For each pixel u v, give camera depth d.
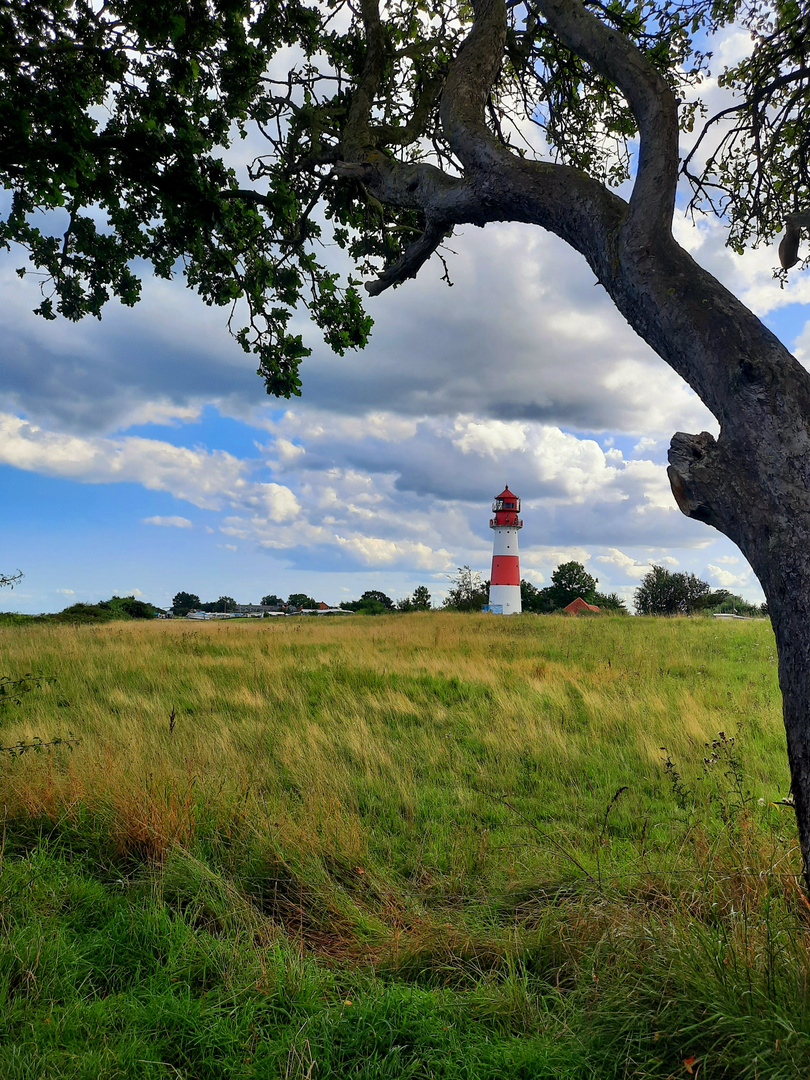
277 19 6.50
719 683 10.56
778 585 2.12
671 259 2.55
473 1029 2.54
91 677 10.65
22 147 5.27
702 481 2.31
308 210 6.83
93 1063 2.29
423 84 6.40
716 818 4.78
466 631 20.98
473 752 7.14
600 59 2.82
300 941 3.26
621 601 55.12
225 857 4.12
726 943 2.63
